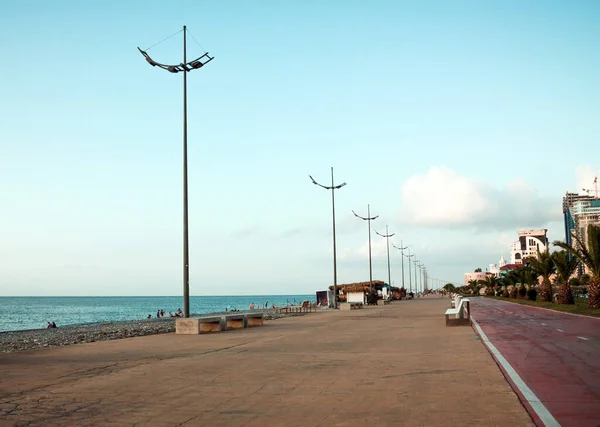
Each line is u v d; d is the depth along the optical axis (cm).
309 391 1031
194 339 2314
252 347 1912
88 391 1061
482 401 902
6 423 802
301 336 2377
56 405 930
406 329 2669
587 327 2584
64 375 1279
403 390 1019
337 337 2284
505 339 2031
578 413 810
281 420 801
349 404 904
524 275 7544
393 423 765
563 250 5100
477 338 2086
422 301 9375
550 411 824
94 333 3841
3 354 1761
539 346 1772
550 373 1201
